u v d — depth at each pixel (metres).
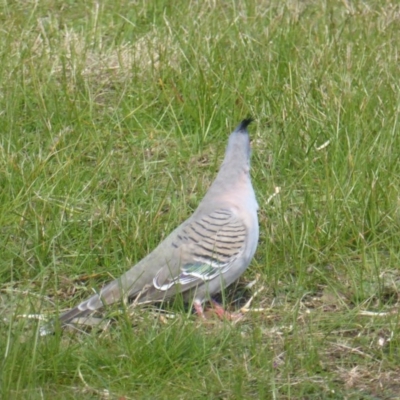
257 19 17.66
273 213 12.36
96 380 9.47
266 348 9.98
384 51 16.12
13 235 12.07
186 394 9.27
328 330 10.41
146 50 16.55
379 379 9.66
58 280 11.38
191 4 18.42
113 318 10.34
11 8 18.34
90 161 13.76
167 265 10.47
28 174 12.95
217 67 15.61
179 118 14.84
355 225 12.04
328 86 14.94
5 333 9.80
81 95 15.10
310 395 9.40
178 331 9.88
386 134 13.69
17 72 15.64
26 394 8.99
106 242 11.84
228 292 11.34
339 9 18.41
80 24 17.95
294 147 13.72
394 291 11.18
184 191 12.75
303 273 11.27
